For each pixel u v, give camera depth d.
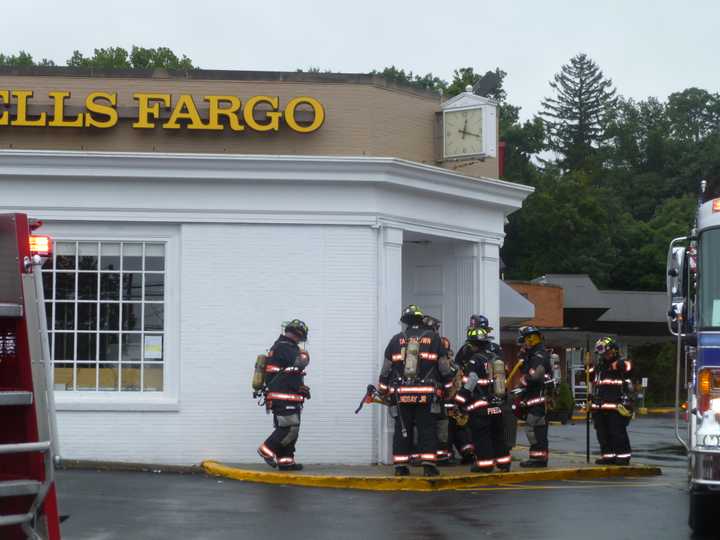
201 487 13.68
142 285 16.69
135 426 16.39
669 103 118.62
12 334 6.51
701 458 10.34
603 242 72.75
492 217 19.06
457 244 18.95
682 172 98.81
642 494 13.89
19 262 6.48
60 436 16.28
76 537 9.93
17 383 6.46
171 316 16.62
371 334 16.75
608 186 98.50
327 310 16.73
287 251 16.72
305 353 15.45
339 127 17.16
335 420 16.64
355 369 16.70
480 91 18.52
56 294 16.55
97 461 16.06
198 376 16.50
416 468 16.08
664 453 22.88
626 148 107.38
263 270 16.66
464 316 18.81
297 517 11.34
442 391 14.80
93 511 11.39
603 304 52.72
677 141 107.81
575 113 108.69
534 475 15.89
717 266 10.83
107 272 16.66
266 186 16.69
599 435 17.73
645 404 51.09
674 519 11.69
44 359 6.39
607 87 109.31
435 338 14.79
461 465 16.73
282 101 17.08
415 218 17.53
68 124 16.55
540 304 44.69
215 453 16.44
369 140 17.17
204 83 16.95
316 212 16.73
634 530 10.91
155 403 16.41
